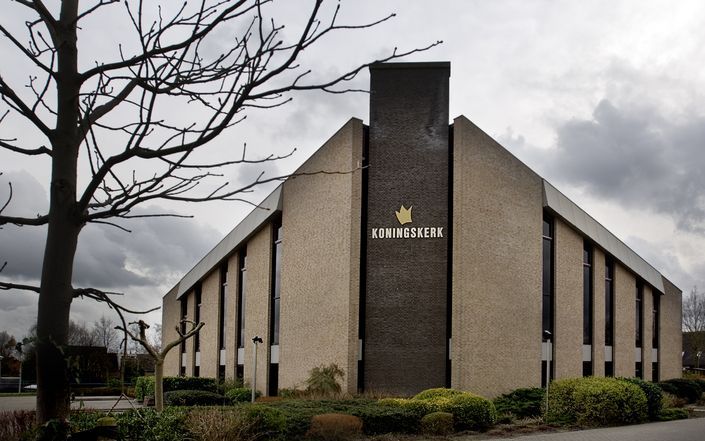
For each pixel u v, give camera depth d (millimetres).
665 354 41000
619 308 35938
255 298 35188
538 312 29250
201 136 4457
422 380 25875
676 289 43156
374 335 26359
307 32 4121
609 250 34812
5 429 12977
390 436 18000
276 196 32625
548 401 22484
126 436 12234
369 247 26938
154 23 4449
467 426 19641
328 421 16625
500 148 28109
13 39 4230
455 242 25891
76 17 4449
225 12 4262
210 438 13977
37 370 4320
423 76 27766
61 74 4387
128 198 4562
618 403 21531
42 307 4277
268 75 4254
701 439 17656
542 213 30297
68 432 4301
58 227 4348
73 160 4453
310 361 28594
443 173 27031
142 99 4512
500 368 26703
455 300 25531
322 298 28156
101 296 4559
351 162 27016
